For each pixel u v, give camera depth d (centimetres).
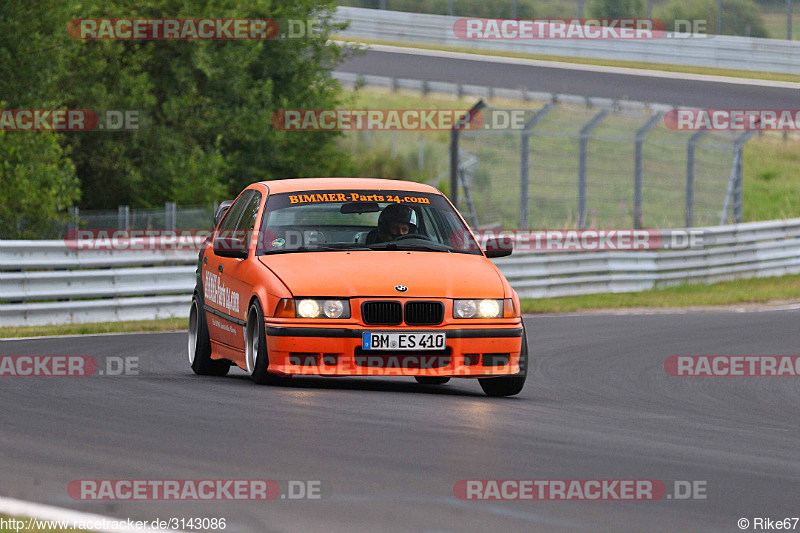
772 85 15025
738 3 17450
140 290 5769
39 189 7562
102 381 3134
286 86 10725
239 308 3188
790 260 9450
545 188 12750
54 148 7869
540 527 1562
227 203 3819
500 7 18825
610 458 2117
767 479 1981
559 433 2402
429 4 19038
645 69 16200
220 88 9975
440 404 2770
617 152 13512
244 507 1633
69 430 2258
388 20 18012
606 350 4638
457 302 2970
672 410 3033
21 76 8119
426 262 3112
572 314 6600
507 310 3023
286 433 2247
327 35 10856
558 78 15450
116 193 9444
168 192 9481
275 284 2995
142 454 2014
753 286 8669
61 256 5497
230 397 2759
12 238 7550
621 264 7988
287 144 10531
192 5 9531
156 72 9825
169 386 3008
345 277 2977
